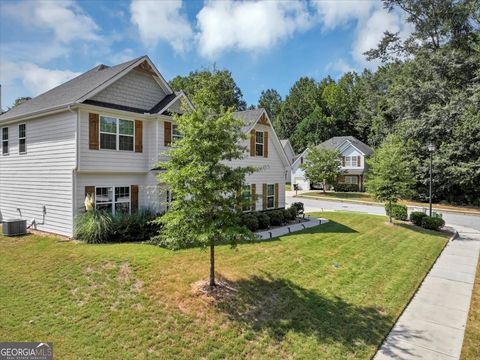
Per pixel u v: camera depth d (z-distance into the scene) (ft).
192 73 130.82
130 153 45.96
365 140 187.21
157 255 30.40
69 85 53.67
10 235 40.55
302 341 18.86
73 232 39.32
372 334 20.16
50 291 23.73
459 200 96.73
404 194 59.47
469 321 22.58
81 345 17.48
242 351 17.58
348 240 43.78
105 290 23.57
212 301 22.43
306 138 191.52
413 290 28.17
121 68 46.60
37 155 45.24
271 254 34.35
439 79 94.79
